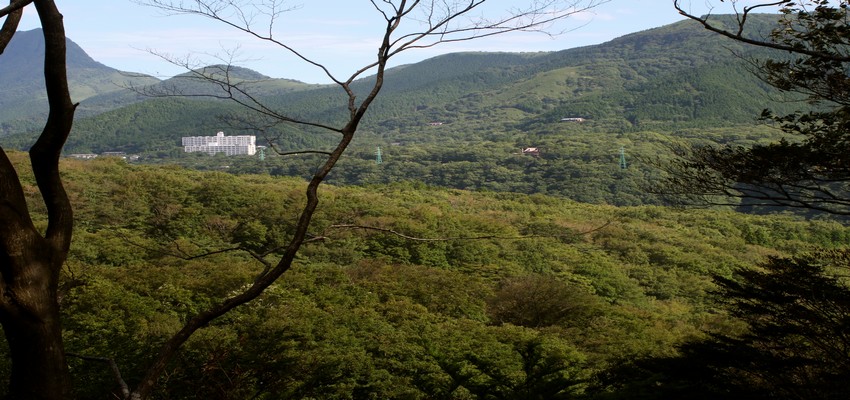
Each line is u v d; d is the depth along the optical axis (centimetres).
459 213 7588
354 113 542
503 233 6288
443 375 1474
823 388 845
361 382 1641
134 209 5469
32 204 4994
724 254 6488
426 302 3831
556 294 3681
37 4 475
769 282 959
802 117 917
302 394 1116
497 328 3028
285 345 1432
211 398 850
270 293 3219
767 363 891
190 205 5891
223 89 570
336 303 3406
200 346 1245
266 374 1068
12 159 5956
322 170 521
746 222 8162
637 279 5572
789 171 898
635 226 7456
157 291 3222
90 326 2345
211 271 3816
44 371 448
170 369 993
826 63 869
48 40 470
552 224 6919
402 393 1395
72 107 482
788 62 919
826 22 869
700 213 8656
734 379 955
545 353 1195
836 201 909
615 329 3238
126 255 4078
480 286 4294
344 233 5500
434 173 15512
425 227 6028
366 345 2275
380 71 539
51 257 464
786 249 6981
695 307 4906
